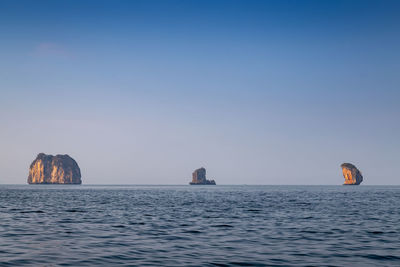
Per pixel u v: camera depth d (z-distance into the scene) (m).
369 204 57.06
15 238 21.33
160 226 27.75
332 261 15.84
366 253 17.66
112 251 17.73
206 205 53.34
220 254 17.22
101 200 67.50
